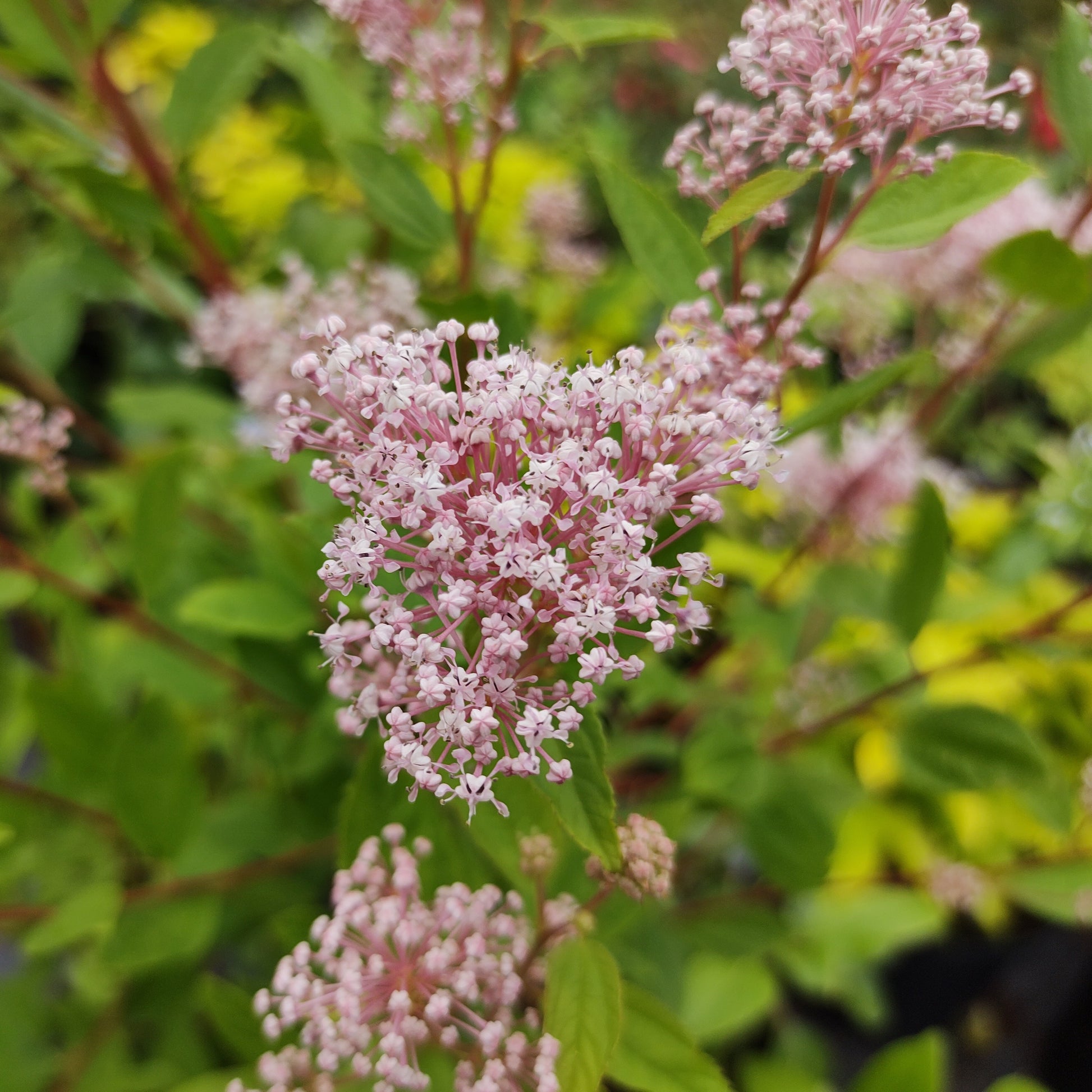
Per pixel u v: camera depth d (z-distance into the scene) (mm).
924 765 235
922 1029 399
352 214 295
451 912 173
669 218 195
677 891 333
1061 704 331
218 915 247
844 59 168
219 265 273
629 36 207
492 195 384
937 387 276
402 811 190
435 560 149
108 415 553
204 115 245
